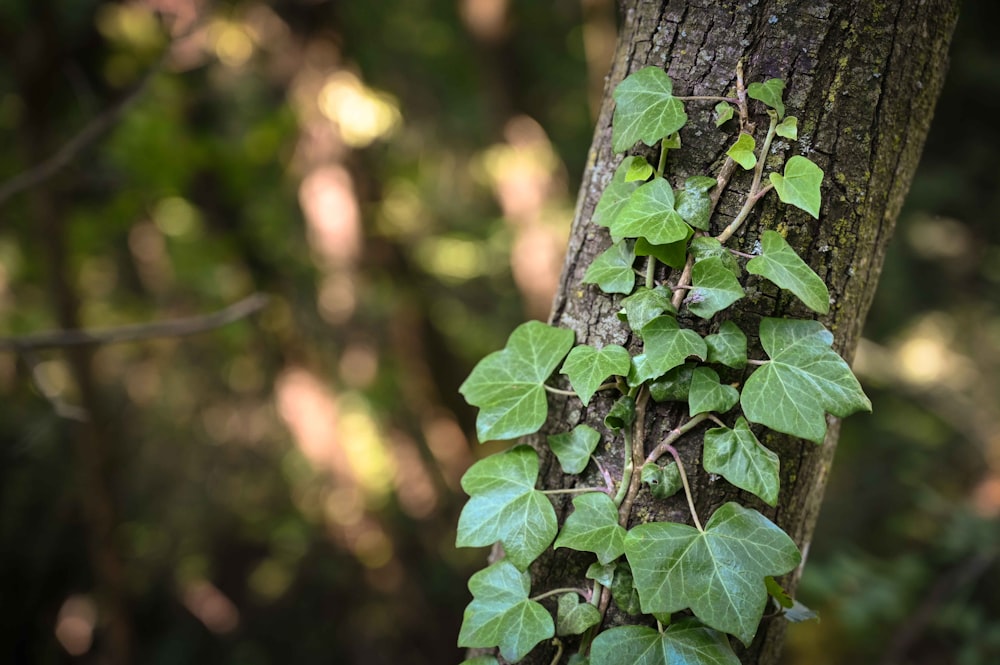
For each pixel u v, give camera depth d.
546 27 5.12
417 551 5.07
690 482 0.83
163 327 2.02
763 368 0.79
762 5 0.83
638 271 0.86
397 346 5.02
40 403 4.48
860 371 4.76
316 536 5.08
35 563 4.61
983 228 4.31
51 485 4.64
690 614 0.82
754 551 0.77
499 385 0.90
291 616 5.04
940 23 0.86
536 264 4.56
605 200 0.89
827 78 0.82
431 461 5.20
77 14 3.30
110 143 3.40
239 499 5.24
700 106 0.85
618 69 0.96
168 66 3.44
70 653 4.64
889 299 4.47
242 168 3.56
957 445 4.48
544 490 0.89
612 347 0.85
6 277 4.10
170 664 4.72
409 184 4.90
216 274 4.51
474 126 5.55
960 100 4.11
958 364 4.96
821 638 3.39
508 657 0.83
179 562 5.03
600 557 0.82
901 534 3.73
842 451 4.80
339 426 4.75
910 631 2.66
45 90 3.16
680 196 0.83
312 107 4.14
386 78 4.86
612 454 0.87
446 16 5.09
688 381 0.82
